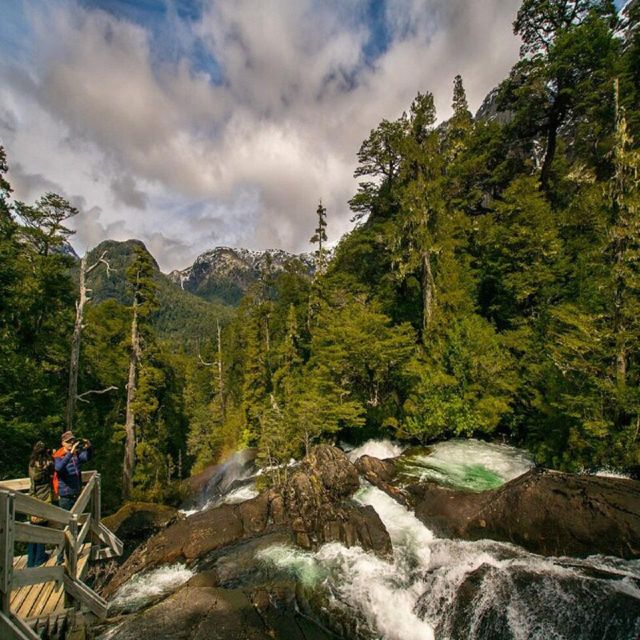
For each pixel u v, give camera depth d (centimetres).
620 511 1041
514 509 1220
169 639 957
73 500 888
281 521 1642
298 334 4178
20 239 2136
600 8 3164
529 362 2028
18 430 1672
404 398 2542
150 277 2980
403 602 1125
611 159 1536
